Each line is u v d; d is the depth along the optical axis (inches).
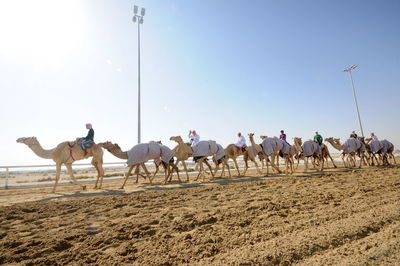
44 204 250.5
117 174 766.5
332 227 141.9
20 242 140.0
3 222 187.0
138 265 106.6
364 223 145.6
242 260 104.2
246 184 370.9
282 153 604.7
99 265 109.0
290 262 102.6
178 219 180.1
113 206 232.2
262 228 149.6
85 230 161.0
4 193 365.7
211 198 262.4
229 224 161.0
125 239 143.2
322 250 113.7
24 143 359.6
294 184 352.8
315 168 697.0
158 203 241.0
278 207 203.2
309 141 621.3
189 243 129.6
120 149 405.4
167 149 448.1
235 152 577.9
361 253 106.7
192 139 542.9
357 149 745.0
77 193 339.9
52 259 116.3
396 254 104.0
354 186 305.7
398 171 497.4
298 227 147.7
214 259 108.3
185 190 328.5
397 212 166.9
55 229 166.7
